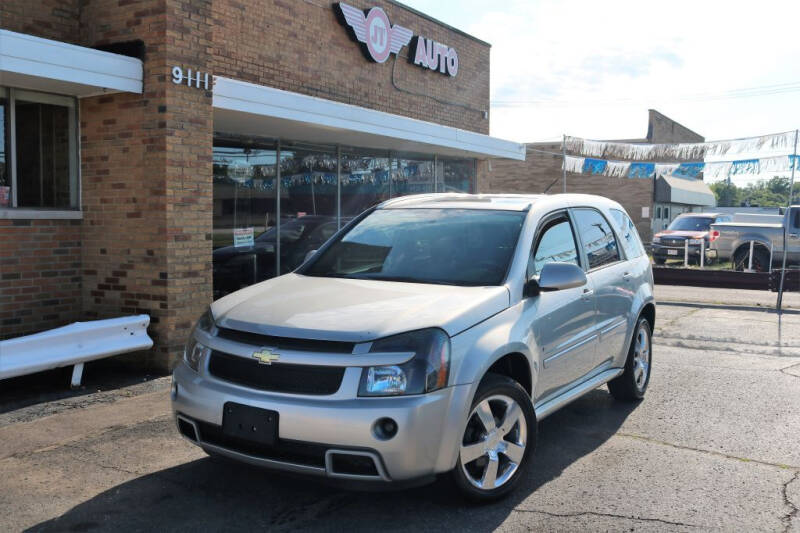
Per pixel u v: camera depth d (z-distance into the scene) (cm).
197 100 751
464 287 446
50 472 461
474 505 415
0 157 730
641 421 596
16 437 527
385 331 375
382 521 394
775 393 694
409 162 1454
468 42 1598
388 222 543
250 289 475
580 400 662
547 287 450
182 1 728
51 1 766
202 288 765
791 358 872
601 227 608
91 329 663
